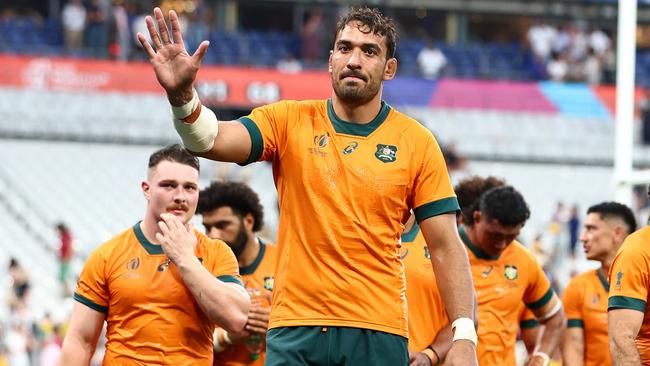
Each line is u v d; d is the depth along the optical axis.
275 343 15.48
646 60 113.81
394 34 15.89
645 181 31.36
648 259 20.30
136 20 100.69
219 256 20.19
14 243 79.00
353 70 15.45
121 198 88.56
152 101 100.62
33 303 66.44
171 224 19.31
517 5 114.06
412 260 21.83
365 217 15.39
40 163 92.12
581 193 97.50
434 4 113.06
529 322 27.73
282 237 15.72
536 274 26.09
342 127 15.71
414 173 15.70
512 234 24.89
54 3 109.44
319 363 15.26
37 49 100.69
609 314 20.52
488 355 25.17
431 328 21.64
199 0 107.62
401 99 102.38
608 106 105.50
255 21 116.31
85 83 95.88
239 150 15.49
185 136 15.09
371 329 15.27
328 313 15.26
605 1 113.25
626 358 19.98
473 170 99.69
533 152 103.00
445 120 103.62
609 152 103.44
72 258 72.00
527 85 104.38
